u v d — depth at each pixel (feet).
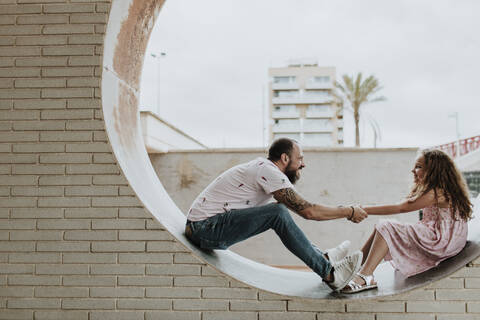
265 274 9.27
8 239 8.21
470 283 7.88
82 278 8.13
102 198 8.20
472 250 8.40
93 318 8.05
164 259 8.11
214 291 8.05
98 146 8.25
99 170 8.23
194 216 8.89
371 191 28.53
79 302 8.09
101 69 8.33
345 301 7.93
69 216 8.20
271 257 28.66
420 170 9.14
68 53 8.37
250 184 8.79
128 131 9.69
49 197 8.23
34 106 8.36
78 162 8.25
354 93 94.43
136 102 10.64
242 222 8.46
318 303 7.94
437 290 7.91
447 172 8.76
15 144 8.32
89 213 8.19
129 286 8.09
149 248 8.13
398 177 28.50
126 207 8.18
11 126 8.35
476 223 9.68
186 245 8.22
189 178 29.58
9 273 8.17
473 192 46.75
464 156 61.52
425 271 8.80
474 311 7.83
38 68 8.39
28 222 8.22
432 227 8.86
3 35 8.46
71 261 8.14
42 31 8.43
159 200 9.59
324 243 28.50
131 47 9.68
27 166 8.29
